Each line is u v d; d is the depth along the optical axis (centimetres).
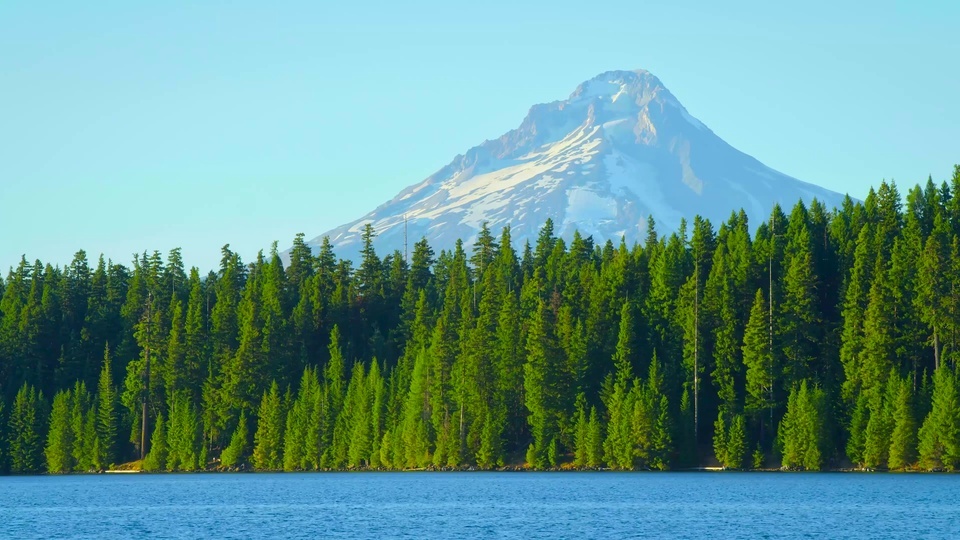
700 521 14475
